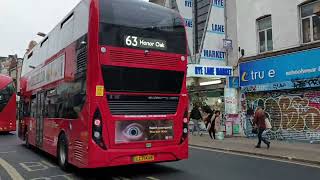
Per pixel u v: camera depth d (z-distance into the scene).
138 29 9.24
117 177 9.45
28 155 14.22
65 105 10.47
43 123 13.17
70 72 10.12
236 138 19.84
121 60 8.93
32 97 15.55
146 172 10.06
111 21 8.92
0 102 24.78
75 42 9.80
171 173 9.88
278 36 18.53
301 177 9.25
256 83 19.59
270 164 11.45
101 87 8.69
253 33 20.05
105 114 8.72
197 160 12.36
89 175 9.78
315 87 16.64
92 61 8.67
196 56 22.33
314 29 16.98
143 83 9.22
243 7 20.72
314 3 17.02
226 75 20.77
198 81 23.84
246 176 9.38
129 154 8.91
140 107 9.17
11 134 26.44
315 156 12.57
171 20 9.85
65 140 10.36
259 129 15.29
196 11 24.06
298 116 17.50
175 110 9.72
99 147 8.62
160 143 9.40
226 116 20.95
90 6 8.91
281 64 18.14
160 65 9.46
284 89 18.05
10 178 9.51
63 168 10.52
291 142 17.38
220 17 21.62
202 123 22.56
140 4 9.45
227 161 12.15
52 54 12.30
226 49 21.52
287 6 18.12
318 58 16.30
